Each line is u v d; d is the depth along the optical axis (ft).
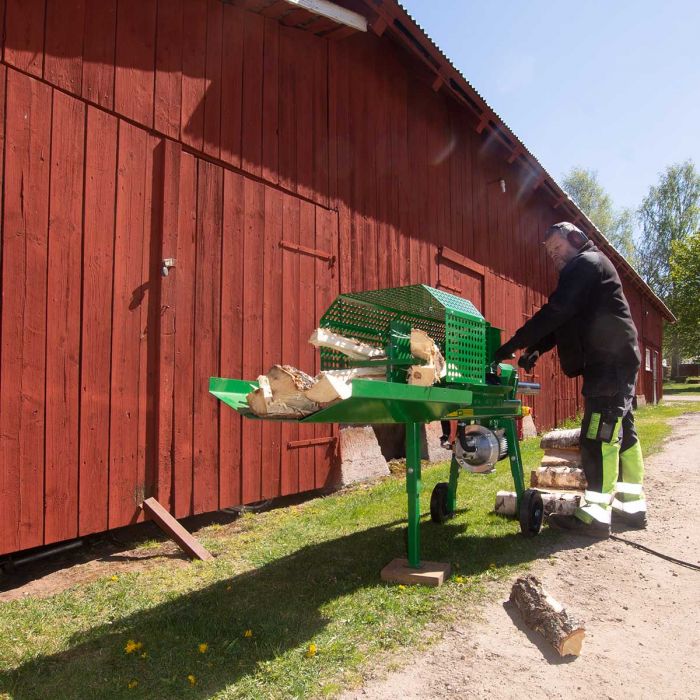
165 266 15.80
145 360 15.48
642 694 8.02
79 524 13.78
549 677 8.37
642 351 77.66
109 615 10.55
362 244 24.06
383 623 9.86
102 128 14.67
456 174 32.40
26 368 12.87
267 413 9.91
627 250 162.61
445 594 10.97
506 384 14.47
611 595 11.18
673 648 9.26
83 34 14.33
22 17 13.11
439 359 10.76
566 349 15.38
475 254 34.17
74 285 13.89
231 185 18.16
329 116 22.52
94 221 14.39
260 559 13.52
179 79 16.66
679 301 136.15
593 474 14.90
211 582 12.16
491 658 8.82
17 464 12.64
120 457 14.75
